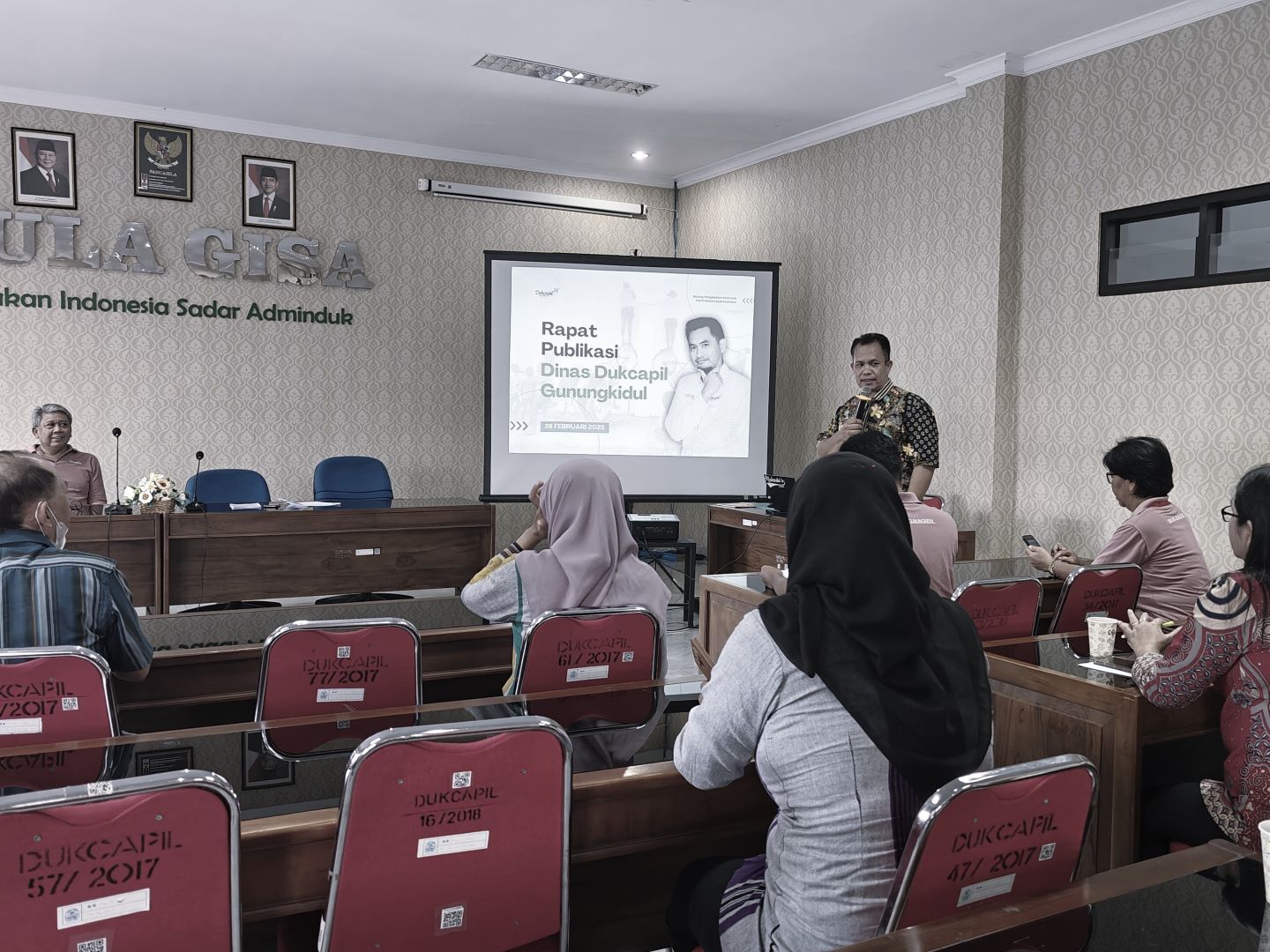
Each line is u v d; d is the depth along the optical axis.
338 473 5.56
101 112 5.79
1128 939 1.04
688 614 5.70
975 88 5.02
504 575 2.26
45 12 4.43
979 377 5.05
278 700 1.94
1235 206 4.06
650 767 1.62
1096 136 4.56
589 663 2.05
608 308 6.17
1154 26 4.26
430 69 5.15
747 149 6.70
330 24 4.55
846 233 6.00
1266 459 3.95
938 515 2.79
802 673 1.16
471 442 7.09
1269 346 3.92
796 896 1.16
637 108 5.78
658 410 6.23
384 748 1.19
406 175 6.72
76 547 4.23
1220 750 2.21
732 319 6.23
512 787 1.28
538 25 4.53
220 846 1.11
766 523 5.20
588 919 1.85
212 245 6.19
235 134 6.18
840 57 4.86
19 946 1.04
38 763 1.57
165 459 6.14
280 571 4.62
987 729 1.19
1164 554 2.96
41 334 5.79
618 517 2.31
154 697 2.29
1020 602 2.64
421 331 6.86
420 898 1.28
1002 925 1.05
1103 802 2.09
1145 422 4.39
